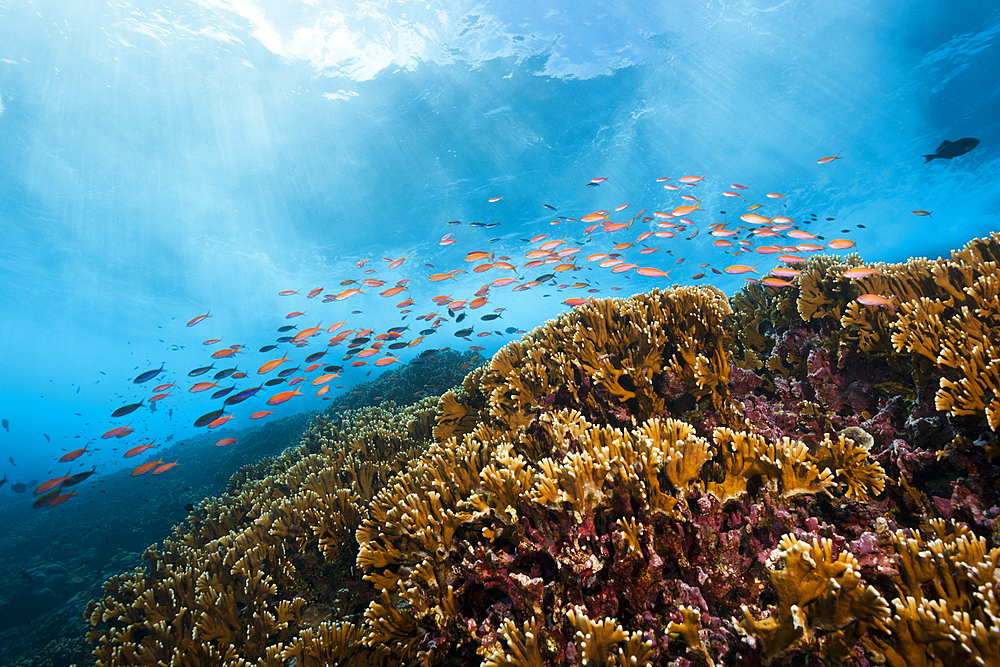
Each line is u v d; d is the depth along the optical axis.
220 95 25.44
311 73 25.50
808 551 1.80
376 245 36.66
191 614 3.97
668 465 2.43
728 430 2.70
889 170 29.98
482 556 2.49
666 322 4.08
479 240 35.41
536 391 4.20
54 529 15.23
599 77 25.52
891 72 23.98
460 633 2.44
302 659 2.91
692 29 23.44
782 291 4.73
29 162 27.50
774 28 22.67
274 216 33.41
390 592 2.90
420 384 11.82
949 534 2.29
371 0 23.47
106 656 3.84
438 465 3.55
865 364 3.61
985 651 1.46
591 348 3.99
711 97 25.61
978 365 2.57
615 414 3.69
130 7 21.45
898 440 2.87
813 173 29.94
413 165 29.28
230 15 23.00
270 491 6.61
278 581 4.17
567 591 2.24
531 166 29.30
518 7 23.38
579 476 2.48
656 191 30.83
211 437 26.94
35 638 8.71
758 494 2.47
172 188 30.70
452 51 24.95
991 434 2.41
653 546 2.28
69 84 23.77
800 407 3.71
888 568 2.01
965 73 23.50
